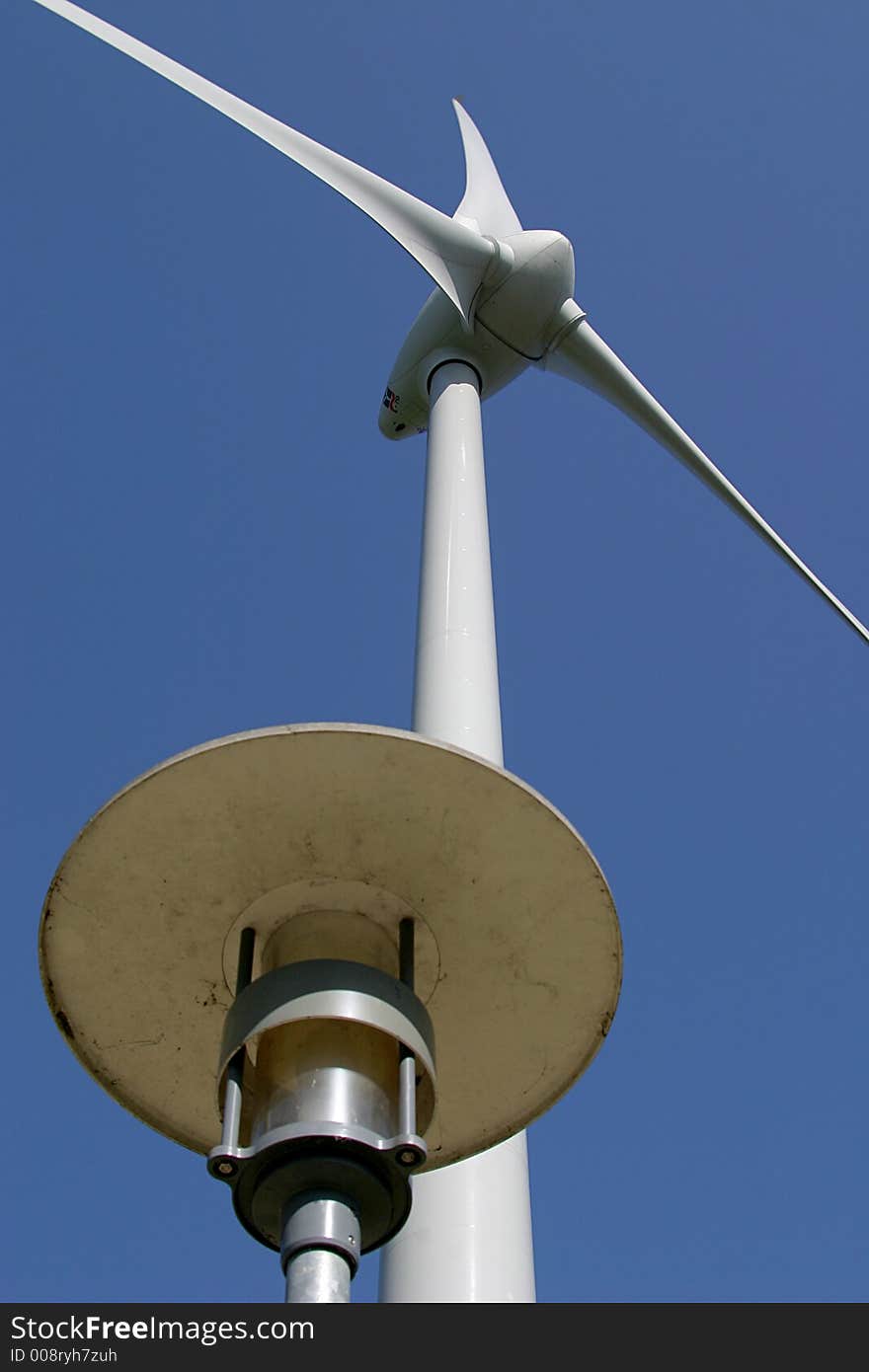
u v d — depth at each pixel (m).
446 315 18.97
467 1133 7.02
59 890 6.41
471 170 23.08
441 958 6.66
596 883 6.46
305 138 18.16
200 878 6.46
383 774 6.25
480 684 11.95
